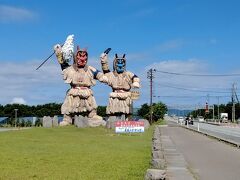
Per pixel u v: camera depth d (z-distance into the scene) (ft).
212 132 196.95
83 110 164.25
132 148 90.58
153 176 47.55
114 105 175.63
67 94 165.68
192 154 87.10
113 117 160.25
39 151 80.74
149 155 76.13
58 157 71.31
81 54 164.55
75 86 164.86
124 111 175.52
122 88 177.17
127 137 127.44
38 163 63.46
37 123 256.11
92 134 135.95
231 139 138.92
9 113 376.89
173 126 285.84
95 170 56.95
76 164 62.75
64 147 89.92
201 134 175.01
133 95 179.01
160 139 123.95
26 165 61.11
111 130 152.35
